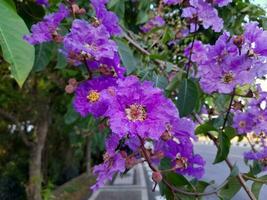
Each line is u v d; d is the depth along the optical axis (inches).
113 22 16.7
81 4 21.0
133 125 12.1
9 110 82.0
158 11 30.1
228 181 17.0
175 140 15.1
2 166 95.0
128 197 109.2
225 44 15.5
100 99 13.8
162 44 25.3
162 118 12.2
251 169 18.4
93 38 14.2
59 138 114.3
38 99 72.9
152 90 12.4
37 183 74.8
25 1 20.1
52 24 16.0
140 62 24.2
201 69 15.9
